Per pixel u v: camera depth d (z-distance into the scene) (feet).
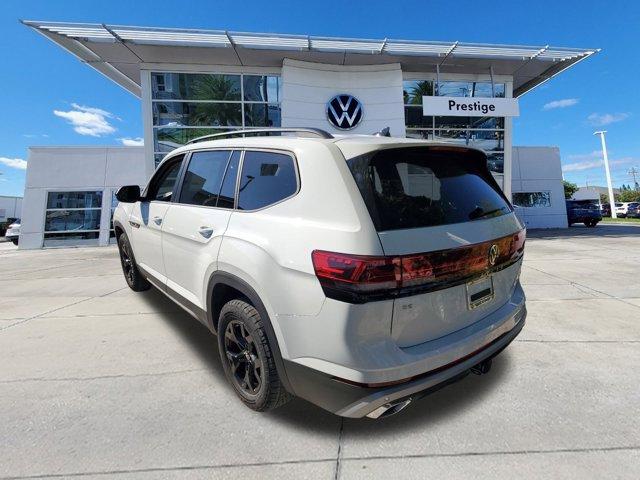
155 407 8.01
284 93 40.19
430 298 6.23
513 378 9.18
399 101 42.34
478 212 7.54
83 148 52.03
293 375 6.42
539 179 64.95
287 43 36.96
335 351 5.81
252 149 8.27
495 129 46.26
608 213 131.34
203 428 7.29
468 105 40.81
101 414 7.75
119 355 10.62
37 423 7.45
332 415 7.71
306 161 6.83
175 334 12.21
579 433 7.08
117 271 25.12
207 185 9.39
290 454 6.56
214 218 8.49
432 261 6.16
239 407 8.00
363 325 5.69
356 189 6.10
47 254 38.37
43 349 11.04
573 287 17.92
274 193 7.27
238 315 7.51
